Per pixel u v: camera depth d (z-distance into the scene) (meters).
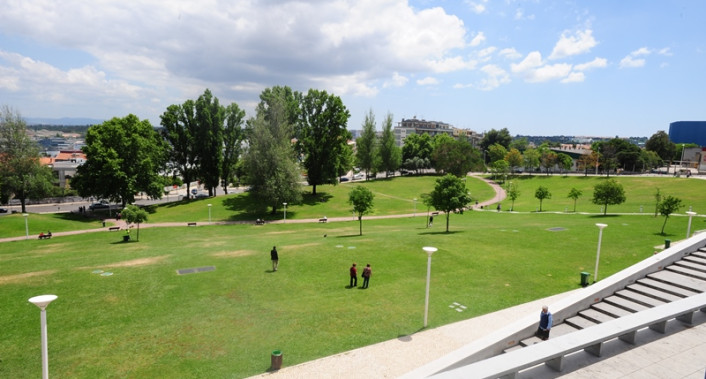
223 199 69.56
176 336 16.11
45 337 12.21
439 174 117.81
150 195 66.88
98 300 19.97
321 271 24.75
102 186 59.38
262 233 45.12
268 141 60.62
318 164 73.81
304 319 17.67
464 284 22.05
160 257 29.22
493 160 127.69
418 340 15.68
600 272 23.69
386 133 110.00
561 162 109.62
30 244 38.31
